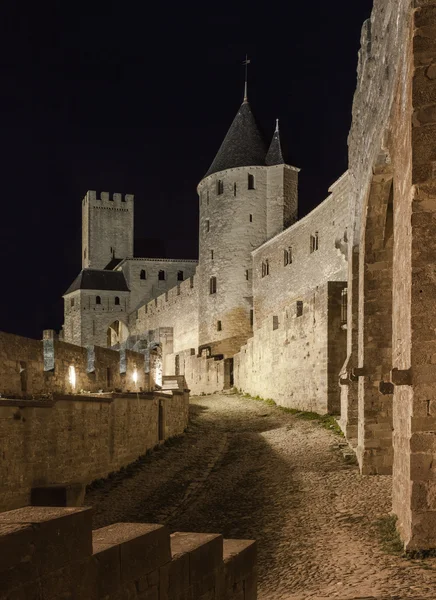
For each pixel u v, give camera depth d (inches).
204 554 211.3
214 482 594.2
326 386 884.6
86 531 153.3
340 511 414.9
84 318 3093.0
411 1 303.0
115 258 3617.1
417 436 296.2
